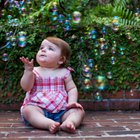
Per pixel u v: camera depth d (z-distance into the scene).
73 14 2.10
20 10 2.57
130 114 2.10
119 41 2.24
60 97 1.73
